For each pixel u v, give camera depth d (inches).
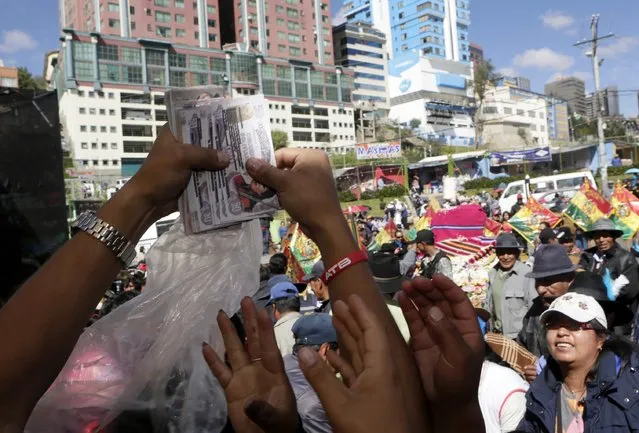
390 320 41.8
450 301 41.0
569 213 420.8
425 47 5610.2
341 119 4165.8
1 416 34.8
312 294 266.4
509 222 454.3
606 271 221.3
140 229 40.2
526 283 214.4
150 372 52.2
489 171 2319.1
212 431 51.9
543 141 4805.6
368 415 31.3
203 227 44.6
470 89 5172.2
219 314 45.8
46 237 102.6
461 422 39.7
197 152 42.1
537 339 169.8
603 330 94.7
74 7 3949.3
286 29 4215.1
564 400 97.8
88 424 52.0
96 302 38.1
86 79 3083.2
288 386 43.1
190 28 3855.8
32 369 35.4
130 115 3213.6
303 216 43.3
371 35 4805.6
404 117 4788.4
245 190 44.8
